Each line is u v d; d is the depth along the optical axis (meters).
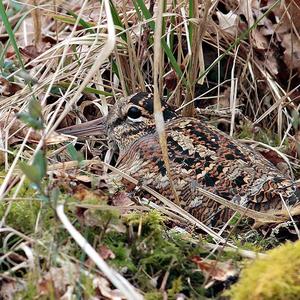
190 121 11.32
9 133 11.59
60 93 12.35
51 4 13.98
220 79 13.57
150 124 11.63
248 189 10.15
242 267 8.53
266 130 13.02
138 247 8.80
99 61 9.55
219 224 10.11
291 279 7.81
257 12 13.73
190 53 11.86
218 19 13.53
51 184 9.34
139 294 7.96
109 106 12.68
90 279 8.02
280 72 13.66
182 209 9.97
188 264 8.69
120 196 9.64
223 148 10.64
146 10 11.62
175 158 10.61
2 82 12.66
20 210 8.97
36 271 8.04
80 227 8.75
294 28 13.09
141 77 12.34
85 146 12.15
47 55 12.63
